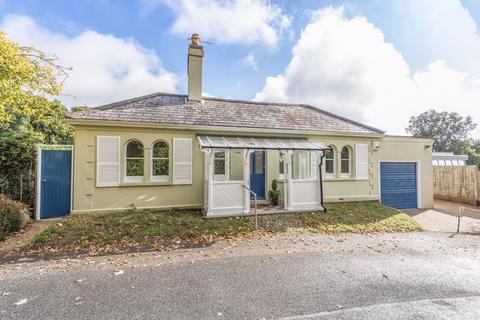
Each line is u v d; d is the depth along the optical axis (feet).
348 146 45.68
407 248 23.41
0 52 23.97
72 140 71.31
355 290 14.49
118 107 36.70
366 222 33.50
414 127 233.55
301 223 31.96
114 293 13.76
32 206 32.73
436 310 12.35
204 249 22.45
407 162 48.24
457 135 208.03
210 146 32.71
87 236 24.50
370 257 20.61
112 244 23.27
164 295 13.60
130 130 34.53
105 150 33.40
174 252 21.54
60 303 12.61
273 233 28.12
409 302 13.16
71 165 33.76
